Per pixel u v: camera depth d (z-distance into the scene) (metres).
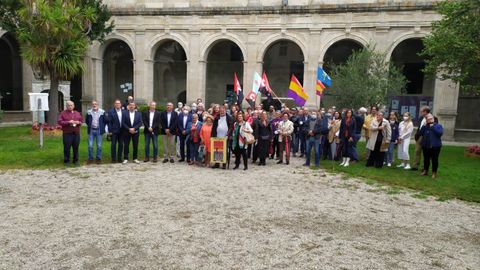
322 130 12.82
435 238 6.32
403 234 6.45
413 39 24.88
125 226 6.31
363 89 19.34
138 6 28.28
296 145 15.82
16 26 20.78
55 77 19.47
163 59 32.94
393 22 24.28
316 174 11.52
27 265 4.83
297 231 6.36
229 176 10.80
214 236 5.98
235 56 32.22
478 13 15.84
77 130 11.68
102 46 29.31
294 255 5.37
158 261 5.03
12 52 30.20
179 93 33.28
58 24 17.98
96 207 7.34
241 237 5.98
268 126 13.17
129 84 33.22
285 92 31.14
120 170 11.14
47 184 9.16
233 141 12.09
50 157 12.67
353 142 13.23
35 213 6.89
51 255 5.14
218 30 27.20
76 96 32.66
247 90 26.91
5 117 27.45
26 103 29.30
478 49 15.17
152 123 12.59
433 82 28.02
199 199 8.15
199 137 12.48
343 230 6.52
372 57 20.80
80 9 20.06
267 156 14.75
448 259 5.45
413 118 26.55
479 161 14.81
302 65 30.75
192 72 27.77
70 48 19.09
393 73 21.00
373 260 5.30
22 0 18.33
